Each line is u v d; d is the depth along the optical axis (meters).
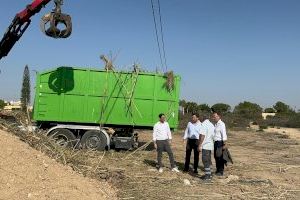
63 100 17.75
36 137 10.68
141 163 14.95
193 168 14.86
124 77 18.03
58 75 17.73
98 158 13.41
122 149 18.17
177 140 28.72
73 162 10.90
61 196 8.12
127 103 17.98
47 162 9.46
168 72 18.03
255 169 15.23
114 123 17.95
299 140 33.00
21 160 8.73
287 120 55.62
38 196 7.76
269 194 10.91
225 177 13.14
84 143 17.61
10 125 10.68
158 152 13.43
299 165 17.06
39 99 17.62
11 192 7.49
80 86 17.83
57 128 17.59
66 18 15.24
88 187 9.33
